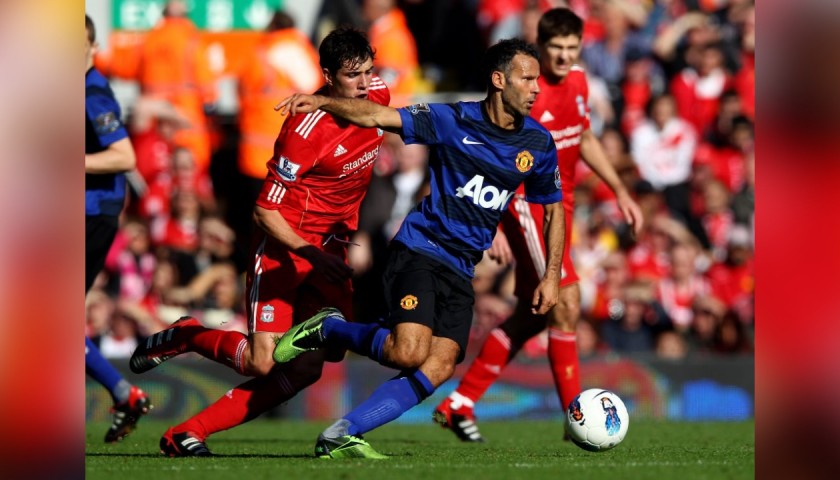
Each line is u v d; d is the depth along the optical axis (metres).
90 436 30.17
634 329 44.38
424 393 20.58
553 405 39.25
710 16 48.19
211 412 22.31
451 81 47.88
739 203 46.47
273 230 21.28
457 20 47.75
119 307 43.06
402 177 44.69
